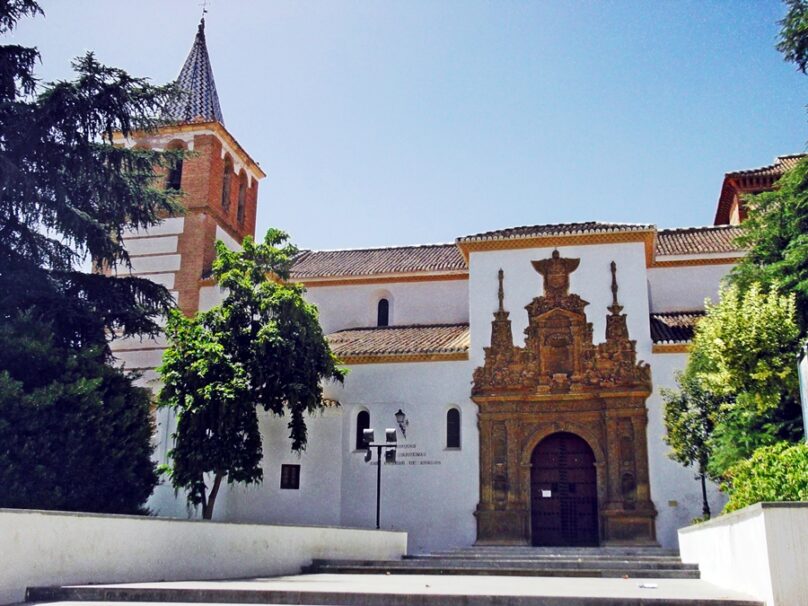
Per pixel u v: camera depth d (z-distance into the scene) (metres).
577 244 32.47
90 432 21.02
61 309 23.28
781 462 14.32
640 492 29.42
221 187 40.56
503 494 30.50
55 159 23.69
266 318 29.38
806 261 23.31
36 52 23.61
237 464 27.14
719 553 14.48
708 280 35.62
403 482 31.42
